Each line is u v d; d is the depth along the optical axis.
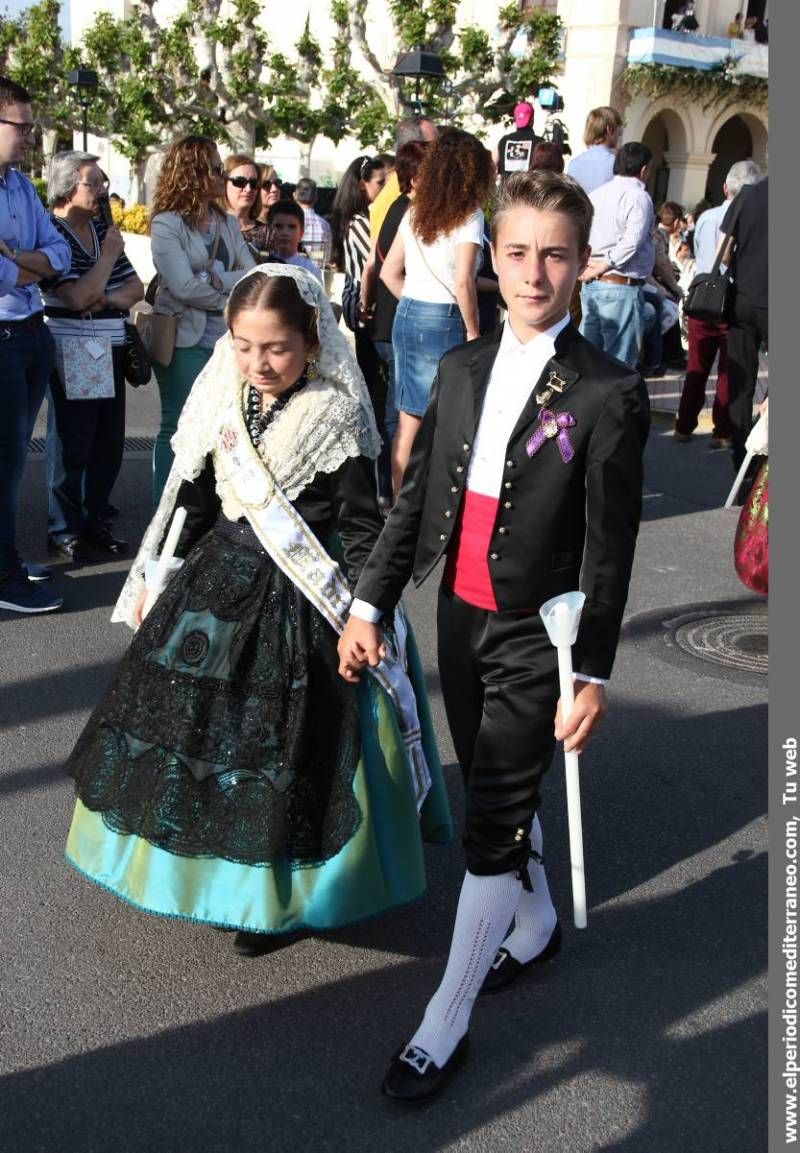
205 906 2.75
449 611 2.61
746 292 7.51
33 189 4.93
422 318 5.80
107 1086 2.59
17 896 3.25
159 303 5.64
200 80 22.19
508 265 2.34
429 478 2.57
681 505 7.57
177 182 5.53
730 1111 2.60
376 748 2.87
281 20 30.38
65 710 4.36
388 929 3.20
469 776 2.64
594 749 4.29
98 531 6.04
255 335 2.72
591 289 7.62
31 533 6.25
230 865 2.73
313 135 22.08
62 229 5.47
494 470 2.45
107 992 2.89
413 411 5.99
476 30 20.16
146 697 2.84
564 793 3.95
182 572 2.95
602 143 8.37
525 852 2.57
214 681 2.78
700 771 4.15
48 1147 2.41
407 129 6.21
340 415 2.85
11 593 5.23
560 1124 2.54
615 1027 2.85
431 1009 2.63
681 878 3.51
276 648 2.79
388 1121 2.52
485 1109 2.57
